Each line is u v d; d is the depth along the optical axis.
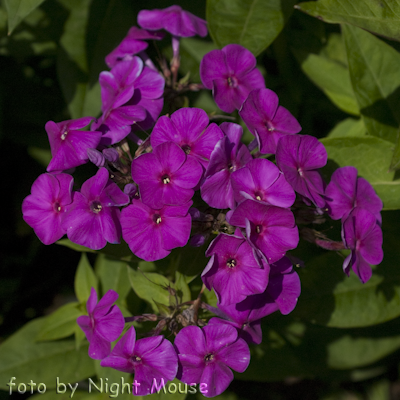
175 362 0.49
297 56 0.58
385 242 0.58
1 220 0.68
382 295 0.57
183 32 0.54
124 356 0.49
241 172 0.48
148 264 0.56
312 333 0.63
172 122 0.49
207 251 0.48
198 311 0.52
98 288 0.61
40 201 0.50
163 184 0.49
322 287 0.57
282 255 0.48
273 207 0.48
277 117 0.51
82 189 0.49
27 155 0.66
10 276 0.72
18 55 0.59
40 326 0.63
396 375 0.77
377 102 0.56
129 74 0.52
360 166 0.54
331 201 0.51
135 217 0.49
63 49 0.57
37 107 0.63
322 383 0.79
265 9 0.54
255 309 0.50
